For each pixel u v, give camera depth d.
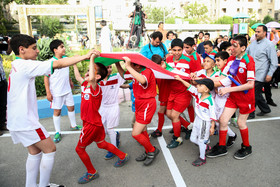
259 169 3.21
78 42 23.08
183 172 3.17
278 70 8.03
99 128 2.94
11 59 10.48
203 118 3.24
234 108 3.39
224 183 2.90
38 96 6.65
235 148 3.85
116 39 26.22
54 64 2.31
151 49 4.61
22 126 2.36
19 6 15.61
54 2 35.12
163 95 4.03
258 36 4.98
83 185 2.92
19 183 2.99
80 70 7.85
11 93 2.35
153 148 3.35
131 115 5.62
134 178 3.05
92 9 16.73
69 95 4.41
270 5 60.78
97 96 2.81
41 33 26.02
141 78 2.87
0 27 35.69
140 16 8.61
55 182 2.99
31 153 2.54
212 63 3.68
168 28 39.97
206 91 3.14
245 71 3.25
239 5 58.78
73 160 3.56
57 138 4.19
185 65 3.82
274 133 4.46
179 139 3.92
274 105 6.22
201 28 44.72
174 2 64.19
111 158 3.58
